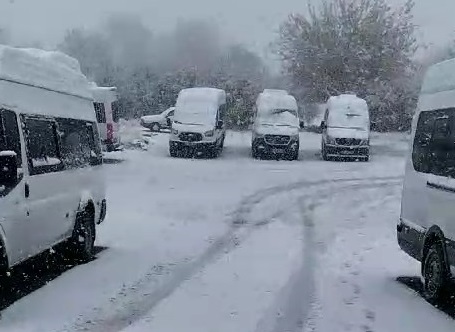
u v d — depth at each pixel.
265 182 21.64
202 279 8.94
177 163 26.81
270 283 8.80
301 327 6.87
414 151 9.45
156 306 7.54
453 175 7.84
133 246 11.41
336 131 29.95
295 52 44.88
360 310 7.58
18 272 9.19
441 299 8.02
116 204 16.41
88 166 10.46
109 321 6.91
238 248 11.30
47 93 9.02
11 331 6.50
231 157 30.02
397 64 43.78
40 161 8.39
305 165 27.64
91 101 11.21
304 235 12.78
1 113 7.41
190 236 12.43
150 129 44.12
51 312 7.20
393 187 21.23
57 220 8.92
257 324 6.95
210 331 6.66
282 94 31.47
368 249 11.53
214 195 18.38
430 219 8.40
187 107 30.23
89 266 9.71
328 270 9.75
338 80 44.19
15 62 8.05
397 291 8.58
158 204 16.48
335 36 44.28
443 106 8.59
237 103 43.09
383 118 42.78
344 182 22.30
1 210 7.14
